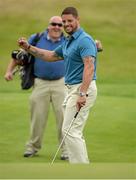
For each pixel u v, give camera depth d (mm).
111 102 31234
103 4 68688
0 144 22828
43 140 23578
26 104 30328
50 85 20953
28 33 60344
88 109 17984
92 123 26359
